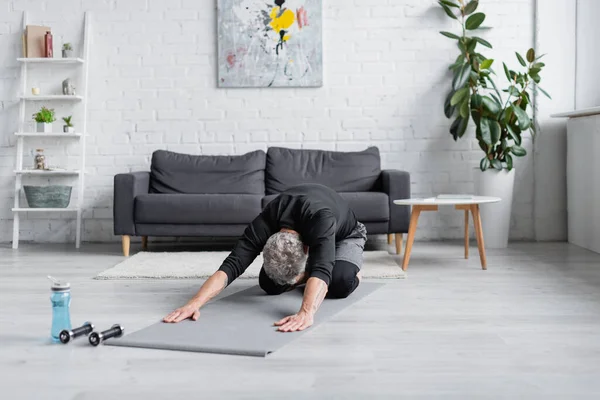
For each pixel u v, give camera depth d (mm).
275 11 5891
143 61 5988
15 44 6023
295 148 5984
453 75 5902
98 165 6020
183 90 5992
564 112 5418
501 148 5523
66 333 2664
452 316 3105
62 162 6043
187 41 5973
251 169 5691
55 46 6012
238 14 5898
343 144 5977
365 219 5148
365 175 5625
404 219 5184
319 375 2270
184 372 2312
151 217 5172
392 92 5949
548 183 5887
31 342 2707
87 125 6016
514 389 2119
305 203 3068
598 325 2920
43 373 2312
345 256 3539
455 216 5988
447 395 2072
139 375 2285
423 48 5922
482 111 5516
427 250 5387
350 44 5938
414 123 5957
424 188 5977
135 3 5965
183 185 5629
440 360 2426
